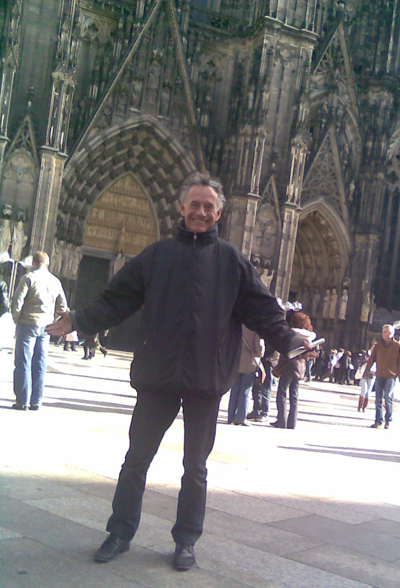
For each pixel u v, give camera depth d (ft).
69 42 138.51
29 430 32.58
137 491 16.61
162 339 16.38
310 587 15.26
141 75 151.64
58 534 17.06
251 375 47.88
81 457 27.55
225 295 16.72
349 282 167.84
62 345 145.48
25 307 38.81
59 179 138.82
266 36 150.41
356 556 18.16
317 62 163.43
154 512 20.48
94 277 159.63
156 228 162.71
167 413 16.90
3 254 120.37
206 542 18.01
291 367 48.85
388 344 59.06
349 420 62.80
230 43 160.66
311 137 164.96
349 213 167.84
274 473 29.22
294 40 155.02
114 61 150.20
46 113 137.90
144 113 152.15
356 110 168.25
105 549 15.69
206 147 157.89
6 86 133.08
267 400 53.16
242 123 150.82
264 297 17.10
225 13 164.25
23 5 136.98
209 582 14.94
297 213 153.99
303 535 19.75
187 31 155.33
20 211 135.54
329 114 164.45
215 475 27.40
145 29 151.12
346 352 150.10
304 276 178.29
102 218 158.20
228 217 150.71
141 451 16.65
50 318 39.52
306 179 163.12
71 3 138.41
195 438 16.67
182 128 156.35
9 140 134.82
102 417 41.01
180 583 14.69
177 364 16.20
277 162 154.51
